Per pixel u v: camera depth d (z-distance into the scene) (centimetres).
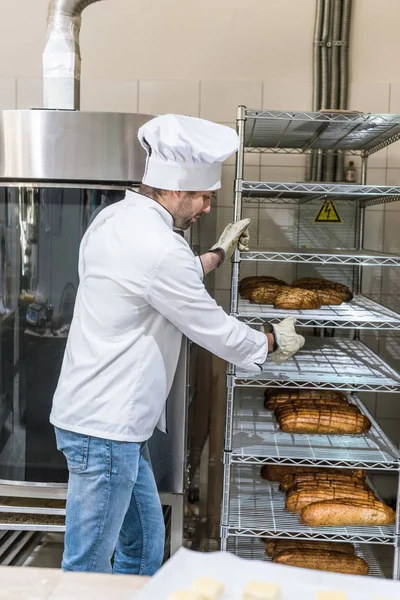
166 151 155
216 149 156
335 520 194
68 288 202
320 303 216
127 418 153
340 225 272
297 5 264
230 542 221
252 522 200
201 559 93
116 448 153
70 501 158
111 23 267
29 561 230
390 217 272
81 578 93
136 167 193
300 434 218
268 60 268
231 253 189
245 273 278
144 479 168
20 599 87
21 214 200
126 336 155
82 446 154
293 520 202
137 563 171
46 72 214
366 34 266
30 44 269
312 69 267
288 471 230
